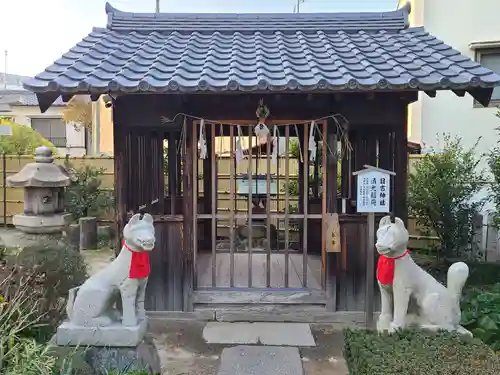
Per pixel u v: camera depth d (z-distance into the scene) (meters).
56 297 4.55
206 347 4.64
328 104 5.31
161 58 5.30
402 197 5.41
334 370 4.18
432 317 3.84
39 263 4.60
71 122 19.86
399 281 3.90
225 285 5.78
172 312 5.42
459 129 9.90
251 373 4.06
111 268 3.90
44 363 3.07
